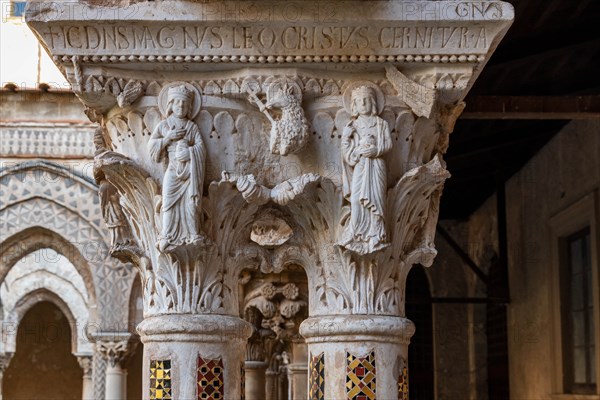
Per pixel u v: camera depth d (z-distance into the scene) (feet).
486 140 39.83
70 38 17.31
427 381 55.01
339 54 17.43
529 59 31.32
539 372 41.11
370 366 17.67
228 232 18.15
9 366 75.10
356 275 17.98
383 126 17.65
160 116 17.90
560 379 38.09
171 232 17.47
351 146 17.71
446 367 54.90
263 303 30.45
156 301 18.03
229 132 17.97
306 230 18.51
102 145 19.53
